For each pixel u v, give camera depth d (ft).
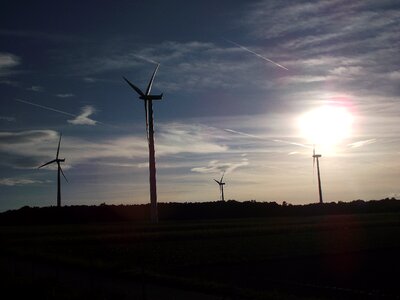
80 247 215.51
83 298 91.86
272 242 241.96
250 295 93.86
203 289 99.91
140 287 103.96
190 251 202.28
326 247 221.25
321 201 553.64
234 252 199.72
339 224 345.31
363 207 623.77
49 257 162.20
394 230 307.99
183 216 542.98
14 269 137.39
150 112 313.12
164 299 90.94
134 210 556.10
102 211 525.75
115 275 122.52
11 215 490.90
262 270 153.58
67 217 497.46
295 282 127.03
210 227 331.16
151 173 320.91
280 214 588.09
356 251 209.77
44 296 94.43
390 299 104.32
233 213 574.15
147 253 194.18
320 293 108.37
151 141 316.40
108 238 245.04
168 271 144.25
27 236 263.90
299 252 203.31
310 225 339.16
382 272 151.94
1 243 223.51
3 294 100.37
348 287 124.16
